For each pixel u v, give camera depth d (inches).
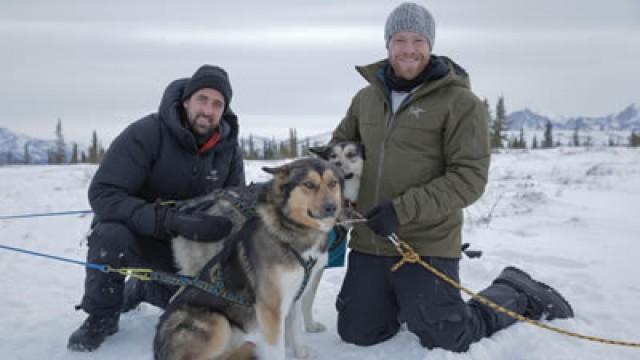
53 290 207.8
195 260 154.3
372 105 167.6
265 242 136.1
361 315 158.6
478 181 149.0
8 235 311.4
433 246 154.3
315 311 191.3
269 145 1780.3
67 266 244.5
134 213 151.2
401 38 153.9
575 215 350.6
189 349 129.6
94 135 2068.2
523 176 607.5
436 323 147.1
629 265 229.5
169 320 132.8
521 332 159.3
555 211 365.1
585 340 153.8
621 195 441.1
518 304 164.2
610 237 282.8
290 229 135.4
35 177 591.5
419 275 152.1
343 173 153.7
